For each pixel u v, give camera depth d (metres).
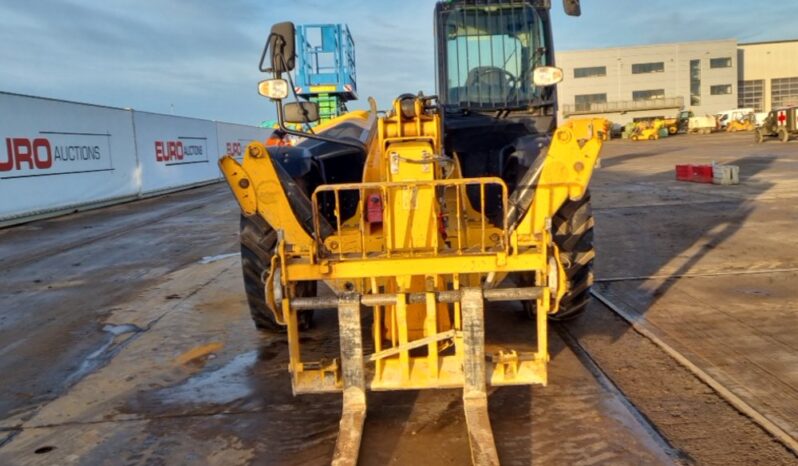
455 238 3.47
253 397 3.56
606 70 64.31
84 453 3.01
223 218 12.41
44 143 13.27
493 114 5.24
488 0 5.19
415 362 3.12
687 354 3.84
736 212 9.36
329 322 4.90
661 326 4.38
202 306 5.59
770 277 5.55
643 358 3.82
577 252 4.27
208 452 2.97
